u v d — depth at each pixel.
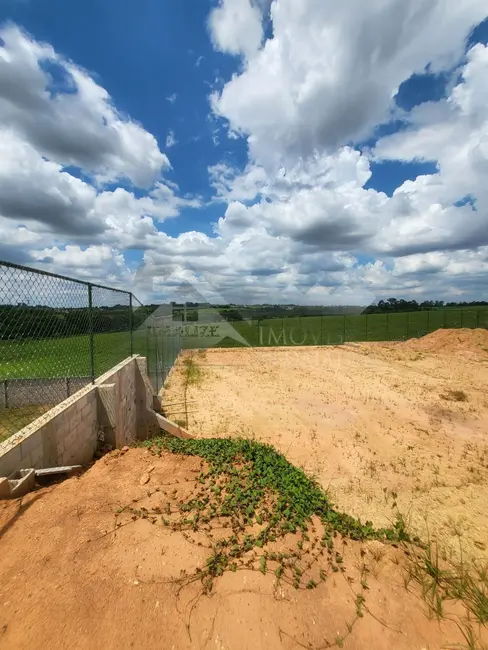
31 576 1.89
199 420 8.59
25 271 3.10
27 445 3.02
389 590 2.04
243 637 1.64
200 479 3.25
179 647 1.57
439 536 3.81
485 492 4.93
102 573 1.95
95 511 2.55
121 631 1.61
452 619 1.88
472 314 38.88
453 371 14.52
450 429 7.90
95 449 4.69
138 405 7.36
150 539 2.29
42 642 1.52
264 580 2.00
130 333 7.57
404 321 36.22
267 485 3.24
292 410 9.50
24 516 2.42
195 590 1.88
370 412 9.27
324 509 2.96
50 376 4.05
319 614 1.81
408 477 5.48
